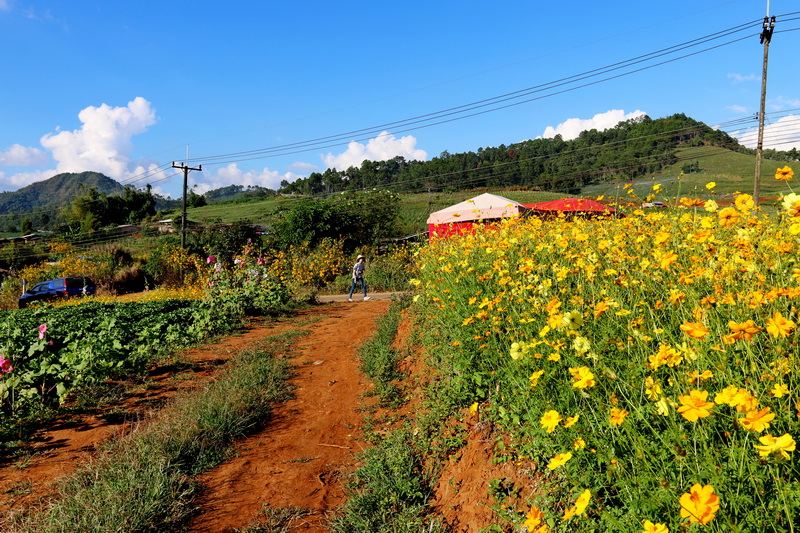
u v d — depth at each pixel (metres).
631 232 4.86
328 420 5.71
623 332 3.02
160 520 3.68
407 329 8.34
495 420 3.91
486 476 3.55
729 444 2.02
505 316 4.23
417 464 4.20
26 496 4.17
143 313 13.48
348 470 4.48
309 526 3.70
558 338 3.14
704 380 2.26
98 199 104.19
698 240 3.43
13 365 6.53
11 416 5.90
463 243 7.12
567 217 8.30
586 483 2.53
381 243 31.38
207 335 10.34
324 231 29.75
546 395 2.99
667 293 3.18
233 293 13.39
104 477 4.14
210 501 4.05
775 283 2.77
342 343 9.38
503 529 3.05
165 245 33.78
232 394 6.09
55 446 5.24
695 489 1.52
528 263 4.30
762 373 2.13
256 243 31.39
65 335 9.65
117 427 5.63
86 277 28.31
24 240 60.09
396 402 5.80
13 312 16.03
